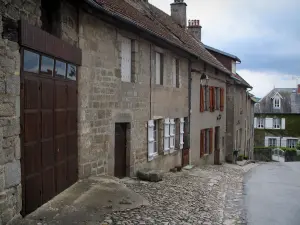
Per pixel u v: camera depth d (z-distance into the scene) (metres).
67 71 7.30
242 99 28.56
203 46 23.09
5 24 4.97
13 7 5.21
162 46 12.68
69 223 5.77
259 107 49.59
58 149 6.89
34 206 5.91
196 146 17.11
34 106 5.84
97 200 7.05
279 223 7.53
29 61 5.65
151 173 10.78
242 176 15.98
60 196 6.85
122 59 10.26
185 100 15.47
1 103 4.88
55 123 6.72
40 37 5.93
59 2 7.11
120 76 9.85
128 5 12.65
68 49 7.21
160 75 13.06
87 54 8.25
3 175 4.95
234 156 23.69
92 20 8.41
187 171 14.59
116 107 9.73
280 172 18.19
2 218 4.92
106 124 9.23
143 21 11.59
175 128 14.84
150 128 11.97
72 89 7.63
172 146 13.96
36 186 5.96
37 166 5.98
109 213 6.61
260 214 8.27
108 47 9.20
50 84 6.48
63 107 7.12
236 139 25.17
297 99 48.94
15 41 5.23
